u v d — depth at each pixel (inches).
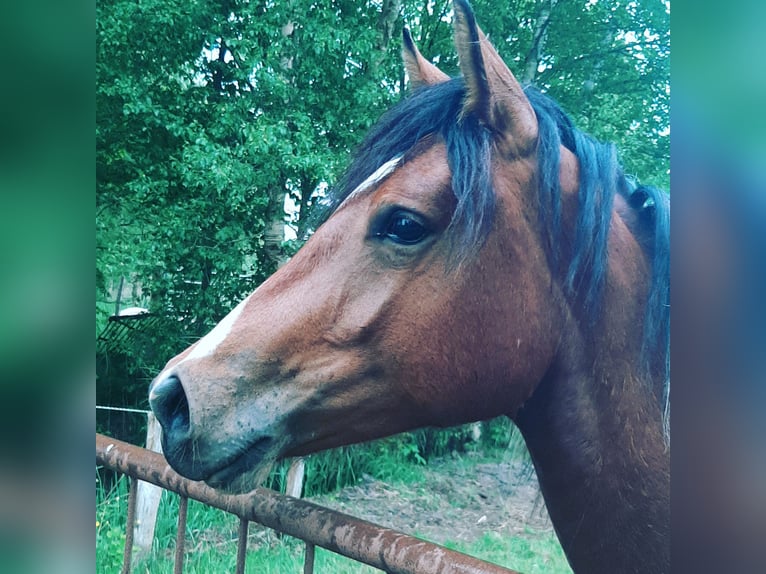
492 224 40.7
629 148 85.3
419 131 42.8
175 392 42.4
